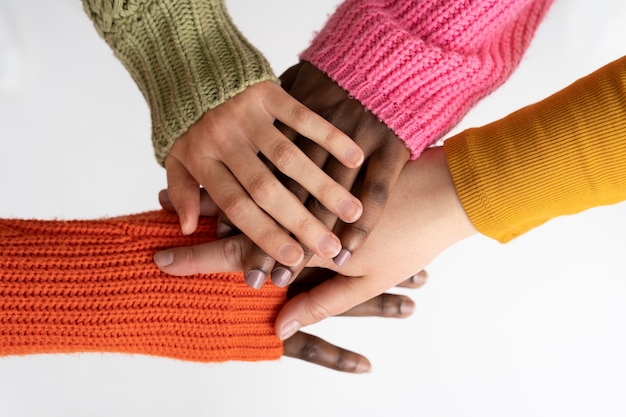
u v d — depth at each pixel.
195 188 0.65
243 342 0.67
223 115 0.63
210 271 0.63
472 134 0.63
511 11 0.66
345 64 0.65
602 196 0.61
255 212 0.61
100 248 0.63
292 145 0.62
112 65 1.06
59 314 0.62
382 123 0.64
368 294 0.68
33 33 1.05
